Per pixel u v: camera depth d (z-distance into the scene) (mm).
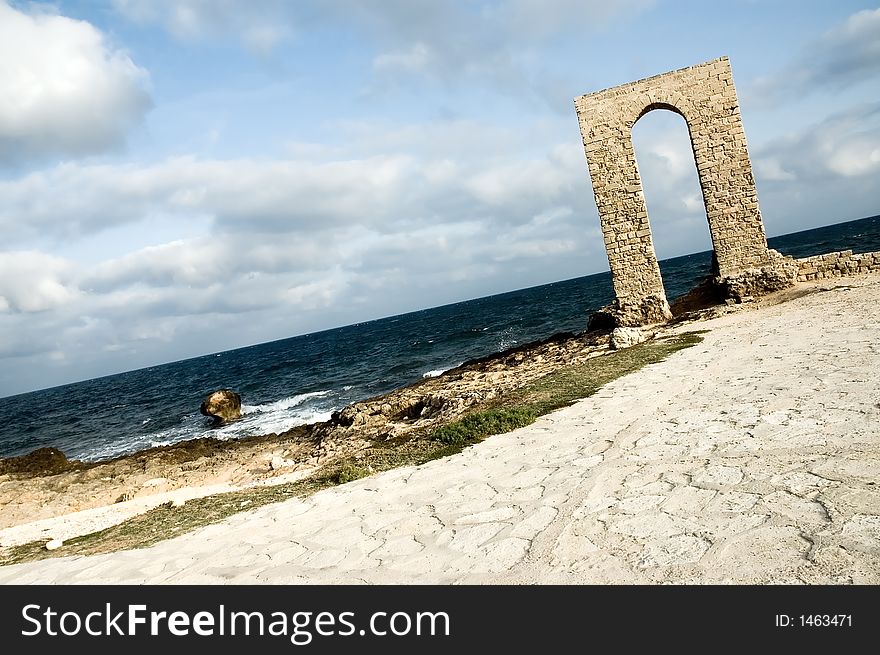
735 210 25750
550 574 4430
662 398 10219
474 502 6711
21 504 18391
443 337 70062
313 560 5918
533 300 125750
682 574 3967
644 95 26625
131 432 42906
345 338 139250
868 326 12805
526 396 14539
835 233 147250
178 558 7020
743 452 6164
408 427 16859
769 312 20328
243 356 185125
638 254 27016
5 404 155750
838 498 4543
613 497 5734
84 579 6895
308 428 25797
